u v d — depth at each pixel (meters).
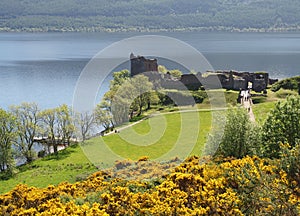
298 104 20.38
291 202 9.69
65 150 36.59
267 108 39.44
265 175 10.51
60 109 40.31
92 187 13.72
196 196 10.95
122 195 11.36
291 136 19.80
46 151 43.53
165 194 11.25
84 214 10.39
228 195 10.62
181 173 12.06
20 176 33.62
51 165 33.28
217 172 12.86
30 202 12.80
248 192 10.23
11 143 40.97
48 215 10.70
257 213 9.80
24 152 42.06
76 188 13.96
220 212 10.32
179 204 10.64
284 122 19.98
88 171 26.77
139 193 11.38
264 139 20.30
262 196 10.04
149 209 10.56
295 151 11.56
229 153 19.06
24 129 42.22
